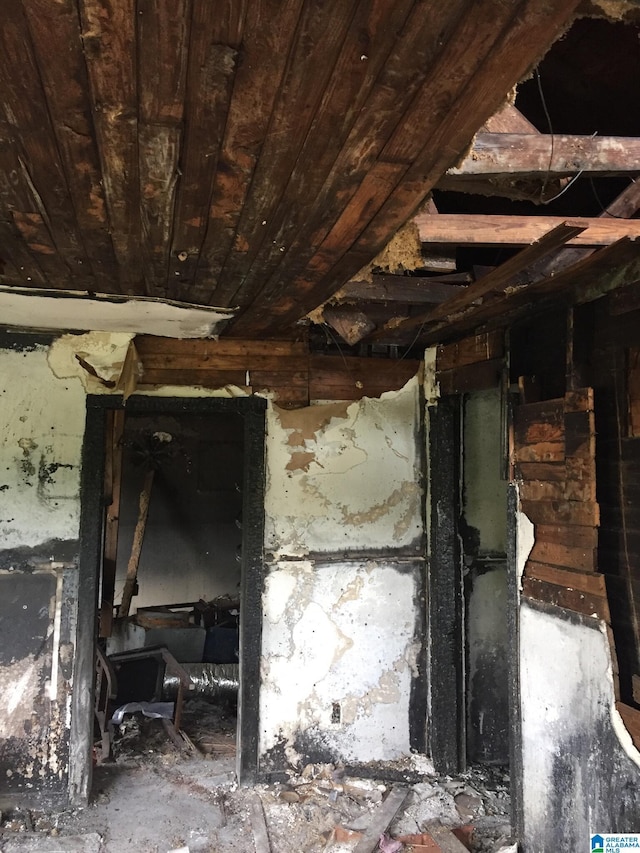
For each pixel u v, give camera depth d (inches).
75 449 115.5
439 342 126.8
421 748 129.0
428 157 49.7
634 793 73.2
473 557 132.3
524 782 94.9
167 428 223.6
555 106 84.9
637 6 40.0
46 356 114.4
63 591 113.8
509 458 101.8
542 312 94.9
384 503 130.3
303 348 128.0
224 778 124.5
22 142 46.8
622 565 78.2
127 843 103.6
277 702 123.3
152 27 35.1
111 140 46.6
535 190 63.8
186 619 182.7
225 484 229.3
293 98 41.9
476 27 35.7
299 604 125.1
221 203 57.2
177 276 78.7
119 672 156.7
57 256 70.7
